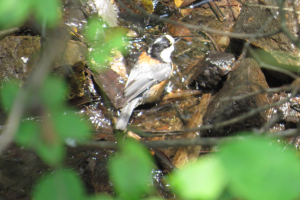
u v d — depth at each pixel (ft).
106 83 31.50
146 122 30.50
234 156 4.42
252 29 35.60
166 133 29.14
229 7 46.80
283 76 33.09
